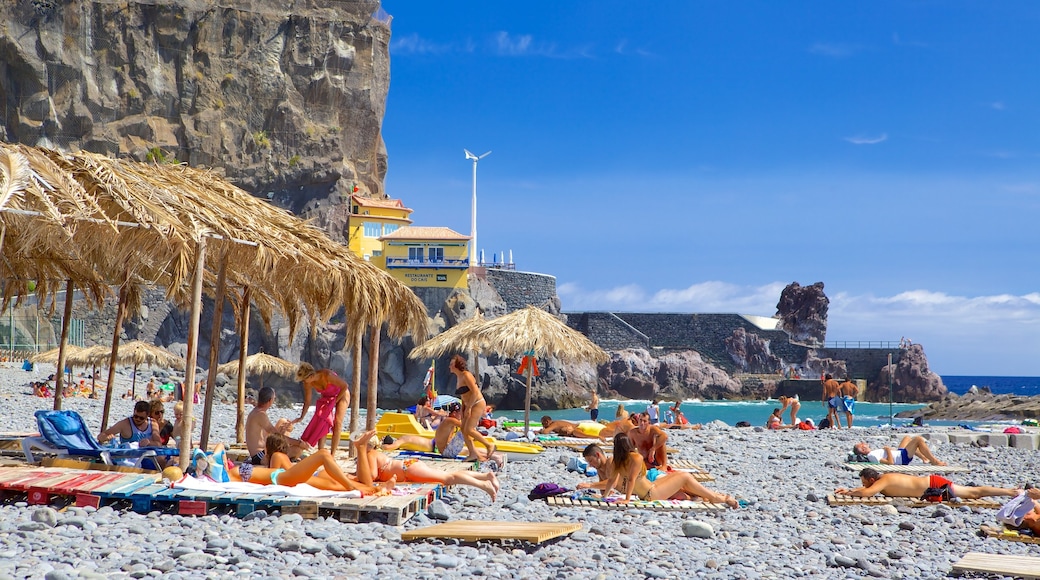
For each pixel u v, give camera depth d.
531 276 75.75
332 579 5.59
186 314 62.94
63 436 9.70
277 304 14.34
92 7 68.75
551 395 64.38
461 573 5.99
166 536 6.61
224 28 72.50
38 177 8.53
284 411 32.97
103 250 11.02
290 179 72.12
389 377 60.22
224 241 10.26
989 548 8.22
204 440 11.37
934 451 19.88
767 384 81.50
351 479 9.02
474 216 84.19
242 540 6.52
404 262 64.38
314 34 74.81
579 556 6.84
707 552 7.41
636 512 9.48
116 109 69.19
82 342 56.56
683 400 80.75
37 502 7.78
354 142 76.38
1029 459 18.70
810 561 7.27
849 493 11.00
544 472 13.35
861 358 83.88
